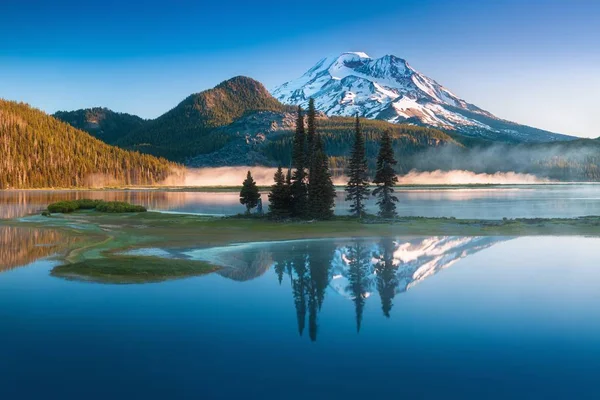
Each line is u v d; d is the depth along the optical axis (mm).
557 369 14641
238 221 57625
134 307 20859
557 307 21109
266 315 19969
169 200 117688
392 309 20938
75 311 20156
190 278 26641
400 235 45500
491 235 45688
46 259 31672
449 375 14203
